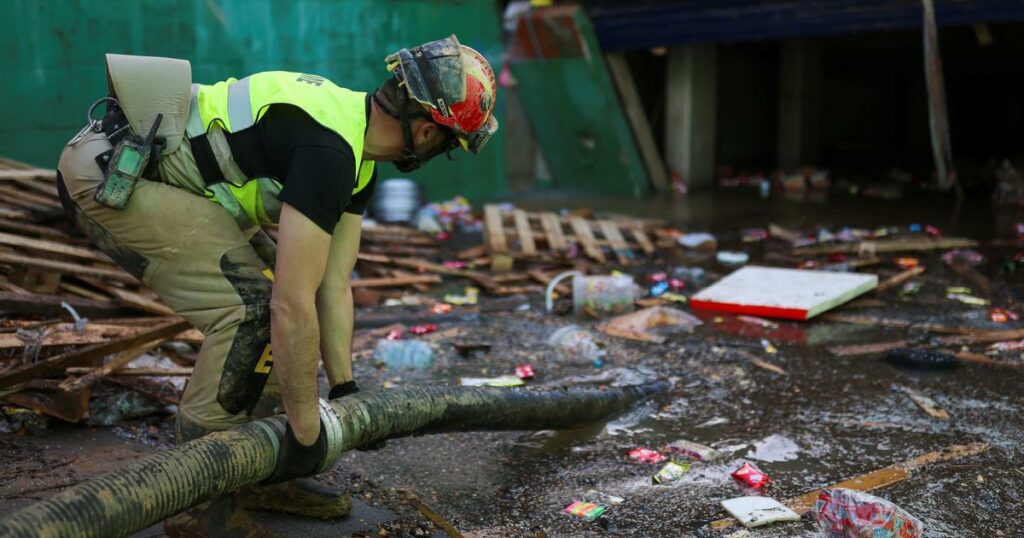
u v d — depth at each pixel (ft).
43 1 24.26
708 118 38.19
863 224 28.68
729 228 28.63
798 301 18.08
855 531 8.89
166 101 7.86
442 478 10.91
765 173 41.45
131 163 7.67
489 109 7.91
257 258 8.26
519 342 16.58
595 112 34.91
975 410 12.96
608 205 33.65
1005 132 47.65
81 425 11.50
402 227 28.07
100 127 8.09
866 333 16.92
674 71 37.37
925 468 10.98
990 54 43.47
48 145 24.99
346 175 7.43
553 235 25.00
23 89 24.26
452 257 23.98
